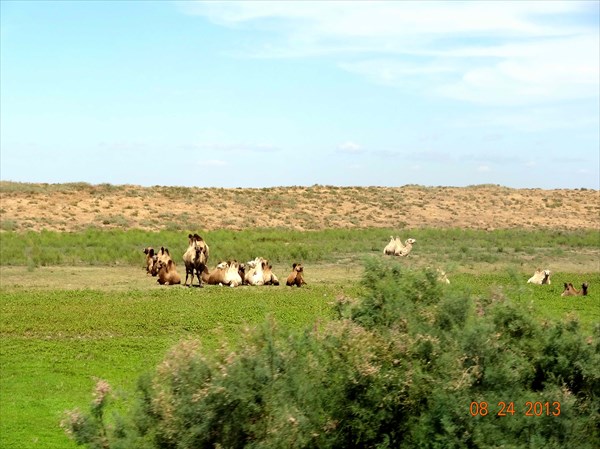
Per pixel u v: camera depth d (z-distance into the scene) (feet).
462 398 32.42
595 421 35.86
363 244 156.87
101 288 95.30
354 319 38.09
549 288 100.68
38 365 55.83
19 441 41.34
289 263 131.13
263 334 34.96
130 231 171.12
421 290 39.09
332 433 32.89
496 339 36.40
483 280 101.35
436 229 199.62
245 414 31.60
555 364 37.50
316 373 33.76
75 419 33.45
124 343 62.59
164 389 32.73
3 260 119.03
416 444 32.17
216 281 101.86
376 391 32.83
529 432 32.96
